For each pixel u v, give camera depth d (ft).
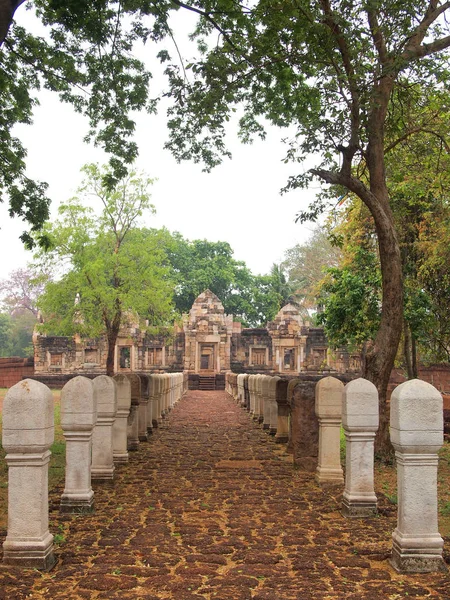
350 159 40.06
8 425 19.26
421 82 41.39
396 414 19.88
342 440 53.01
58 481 33.32
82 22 41.01
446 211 55.01
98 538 22.81
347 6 37.27
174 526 24.53
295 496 29.94
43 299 101.55
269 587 17.94
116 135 47.39
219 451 45.29
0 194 49.49
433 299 59.57
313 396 37.78
